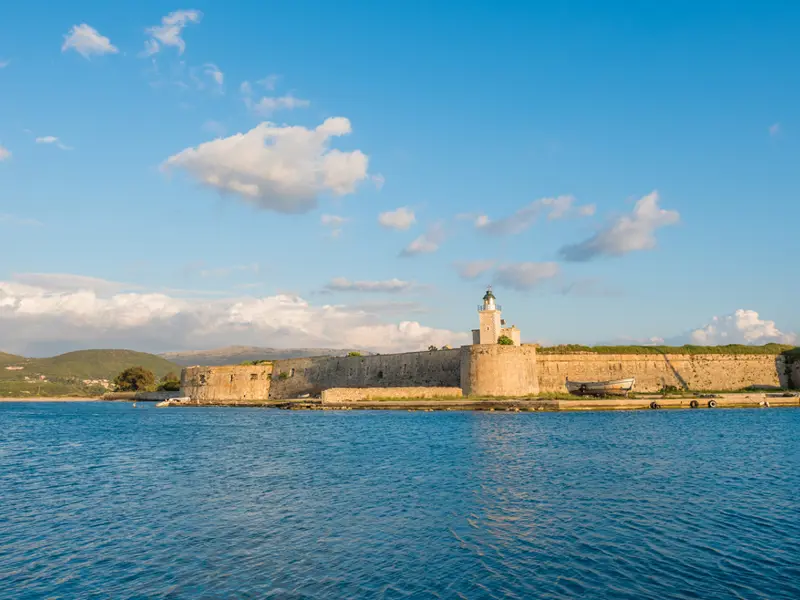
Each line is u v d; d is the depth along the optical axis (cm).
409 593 1334
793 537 1719
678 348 8975
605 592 1330
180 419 7100
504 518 1945
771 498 2214
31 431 5588
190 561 1560
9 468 3200
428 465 3028
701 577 1417
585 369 8431
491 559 1548
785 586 1360
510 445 3784
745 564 1501
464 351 7969
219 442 4300
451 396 7919
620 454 3344
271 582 1407
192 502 2245
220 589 1369
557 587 1361
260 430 5241
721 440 4012
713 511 2017
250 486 2541
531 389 7900
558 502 2162
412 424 5506
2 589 1390
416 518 1956
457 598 1305
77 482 2723
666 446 3694
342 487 2484
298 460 3288
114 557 1603
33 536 1808
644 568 1477
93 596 1341
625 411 6994
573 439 4097
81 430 5634
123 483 2677
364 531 1811
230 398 10956
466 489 2405
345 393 8506
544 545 1661
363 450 3666
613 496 2255
